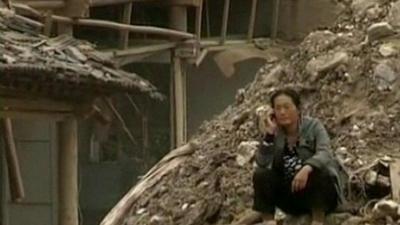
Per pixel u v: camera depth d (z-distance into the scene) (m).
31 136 21.17
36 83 14.52
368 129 7.73
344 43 8.64
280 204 6.83
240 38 26.75
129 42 22.42
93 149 23.72
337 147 7.62
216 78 26.44
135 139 24.20
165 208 8.01
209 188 7.88
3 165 20.22
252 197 7.41
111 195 23.81
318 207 6.67
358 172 7.23
